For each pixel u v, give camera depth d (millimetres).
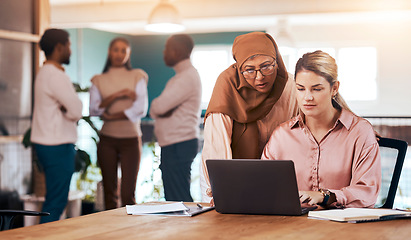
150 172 5477
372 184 2291
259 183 1946
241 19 9148
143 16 8680
